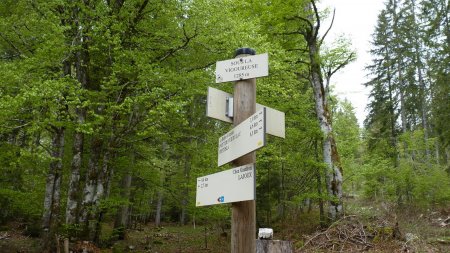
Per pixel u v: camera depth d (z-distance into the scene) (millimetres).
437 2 22797
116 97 9961
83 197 10633
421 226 12188
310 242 11727
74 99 7621
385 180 19828
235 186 2545
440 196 16766
